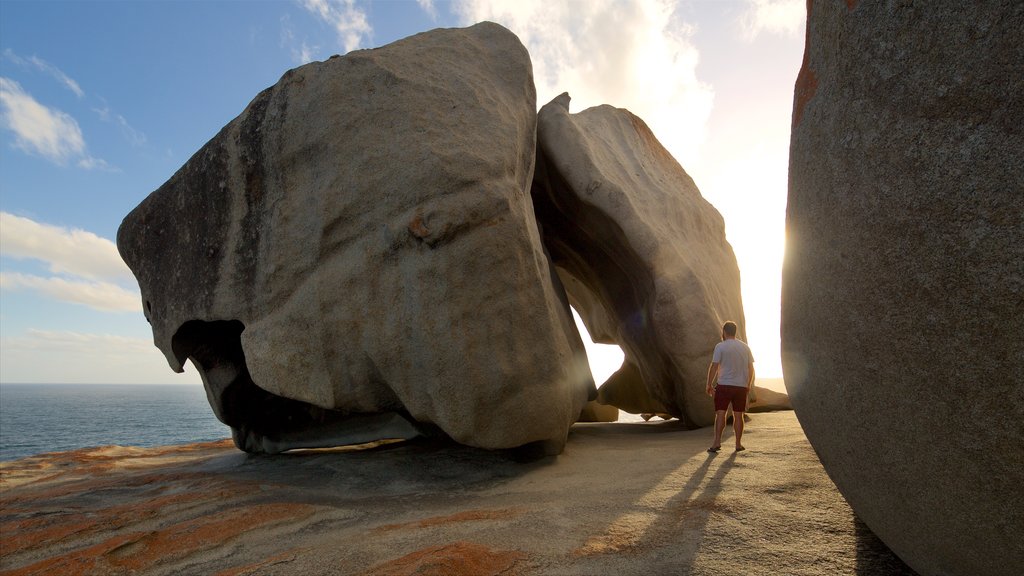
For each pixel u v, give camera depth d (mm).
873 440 2041
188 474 5469
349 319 4660
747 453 4770
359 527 3531
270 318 4926
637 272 7656
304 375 4789
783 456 4426
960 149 1682
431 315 4477
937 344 1750
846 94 2049
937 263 1729
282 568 2822
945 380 1746
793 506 3064
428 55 5277
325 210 4770
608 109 9398
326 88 4941
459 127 4809
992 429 1666
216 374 6145
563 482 4281
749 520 2900
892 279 1856
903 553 2156
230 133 5375
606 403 10281
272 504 4039
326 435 6309
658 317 7016
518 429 4664
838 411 2178
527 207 5605
